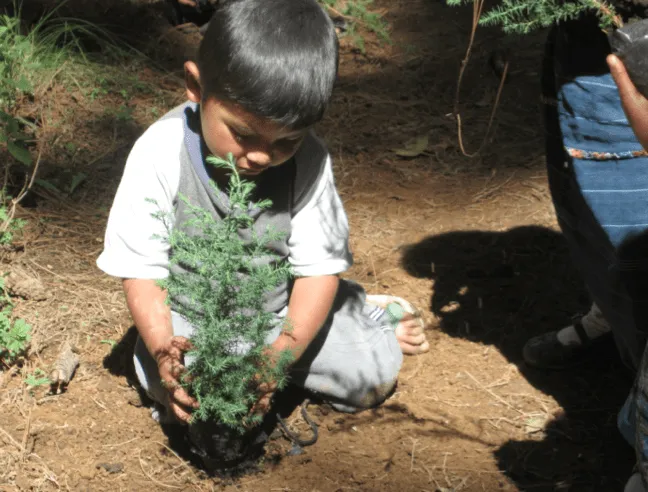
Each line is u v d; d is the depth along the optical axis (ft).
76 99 15.35
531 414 9.88
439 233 13.34
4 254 11.60
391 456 9.21
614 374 10.52
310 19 7.34
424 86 18.21
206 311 7.79
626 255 8.53
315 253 8.57
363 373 9.61
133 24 19.15
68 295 11.10
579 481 8.95
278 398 9.93
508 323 11.39
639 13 7.23
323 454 9.21
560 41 8.59
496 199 14.30
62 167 13.73
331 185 8.73
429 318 11.46
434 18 21.52
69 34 17.78
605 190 8.55
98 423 9.36
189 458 9.05
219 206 8.19
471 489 8.82
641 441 7.06
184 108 8.35
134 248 8.27
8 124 13.03
